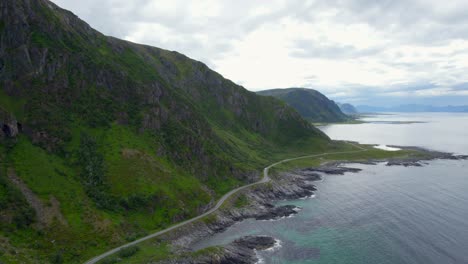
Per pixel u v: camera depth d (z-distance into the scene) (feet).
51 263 252.01
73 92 426.10
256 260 296.71
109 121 431.84
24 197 290.97
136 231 320.09
